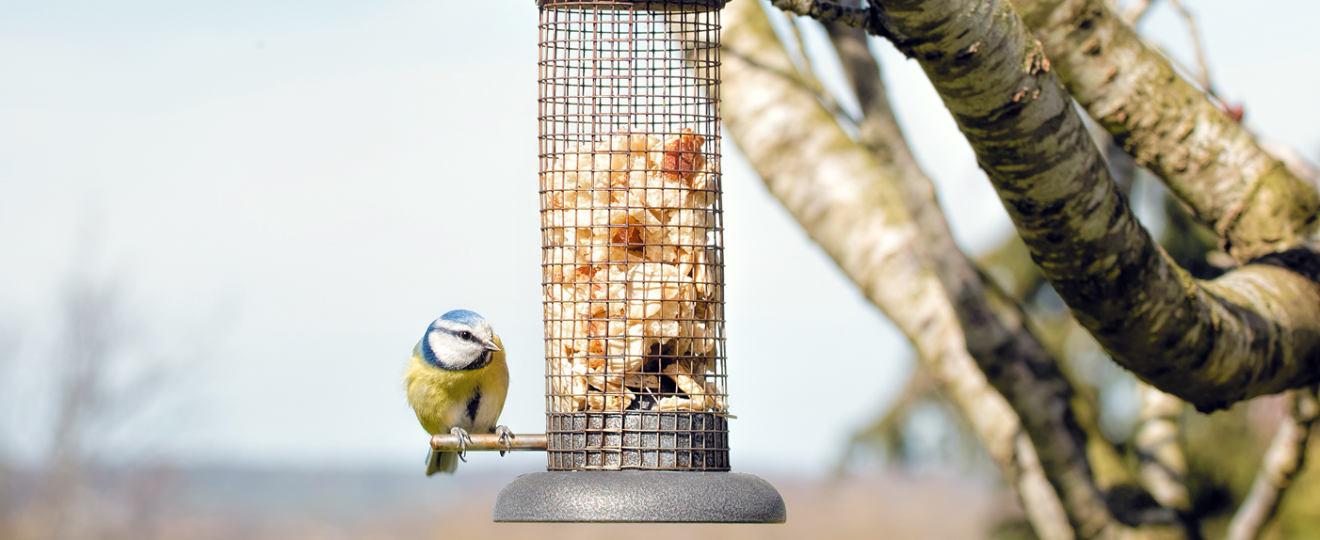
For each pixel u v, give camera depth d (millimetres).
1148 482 5777
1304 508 9102
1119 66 4621
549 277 4945
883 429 11391
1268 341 4027
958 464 11328
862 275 5645
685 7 4891
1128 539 5113
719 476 4320
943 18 3031
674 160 4812
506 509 4301
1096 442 5375
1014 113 3223
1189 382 3969
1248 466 9609
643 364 4711
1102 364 9969
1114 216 3494
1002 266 10406
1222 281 4371
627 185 4801
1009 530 11180
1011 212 3561
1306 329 4160
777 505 4301
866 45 5242
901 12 3039
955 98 3254
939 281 5242
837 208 5699
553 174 4941
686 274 4789
